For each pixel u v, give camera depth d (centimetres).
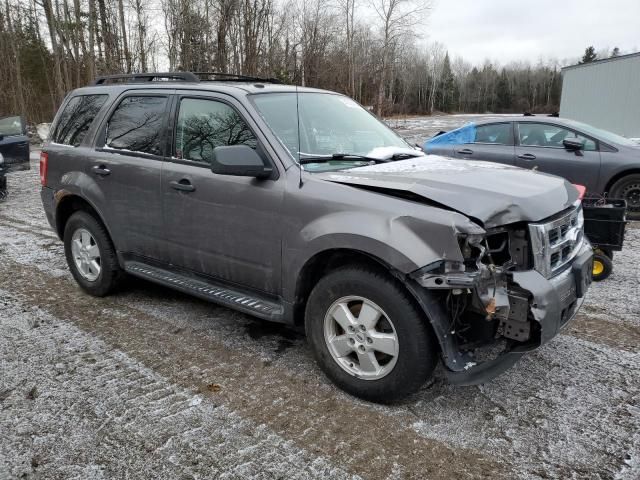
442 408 315
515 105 10450
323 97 440
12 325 432
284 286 346
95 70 2477
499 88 10550
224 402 320
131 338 409
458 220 274
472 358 298
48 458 269
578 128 820
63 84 3020
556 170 814
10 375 350
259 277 363
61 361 371
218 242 381
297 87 434
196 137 399
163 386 338
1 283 538
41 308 470
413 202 294
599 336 414
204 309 469
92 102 500
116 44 2417
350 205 309
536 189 317
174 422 300
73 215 498
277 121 372
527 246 292
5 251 659
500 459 270
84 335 414
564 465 265
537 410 312
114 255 478
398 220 289
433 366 298
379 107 3572
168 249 421
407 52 5188
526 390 334
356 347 317
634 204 788
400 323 294
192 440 284
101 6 2395
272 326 432
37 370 358
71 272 523
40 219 864
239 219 363
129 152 445
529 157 830
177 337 411
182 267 419
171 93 425
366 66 3497
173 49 2072
